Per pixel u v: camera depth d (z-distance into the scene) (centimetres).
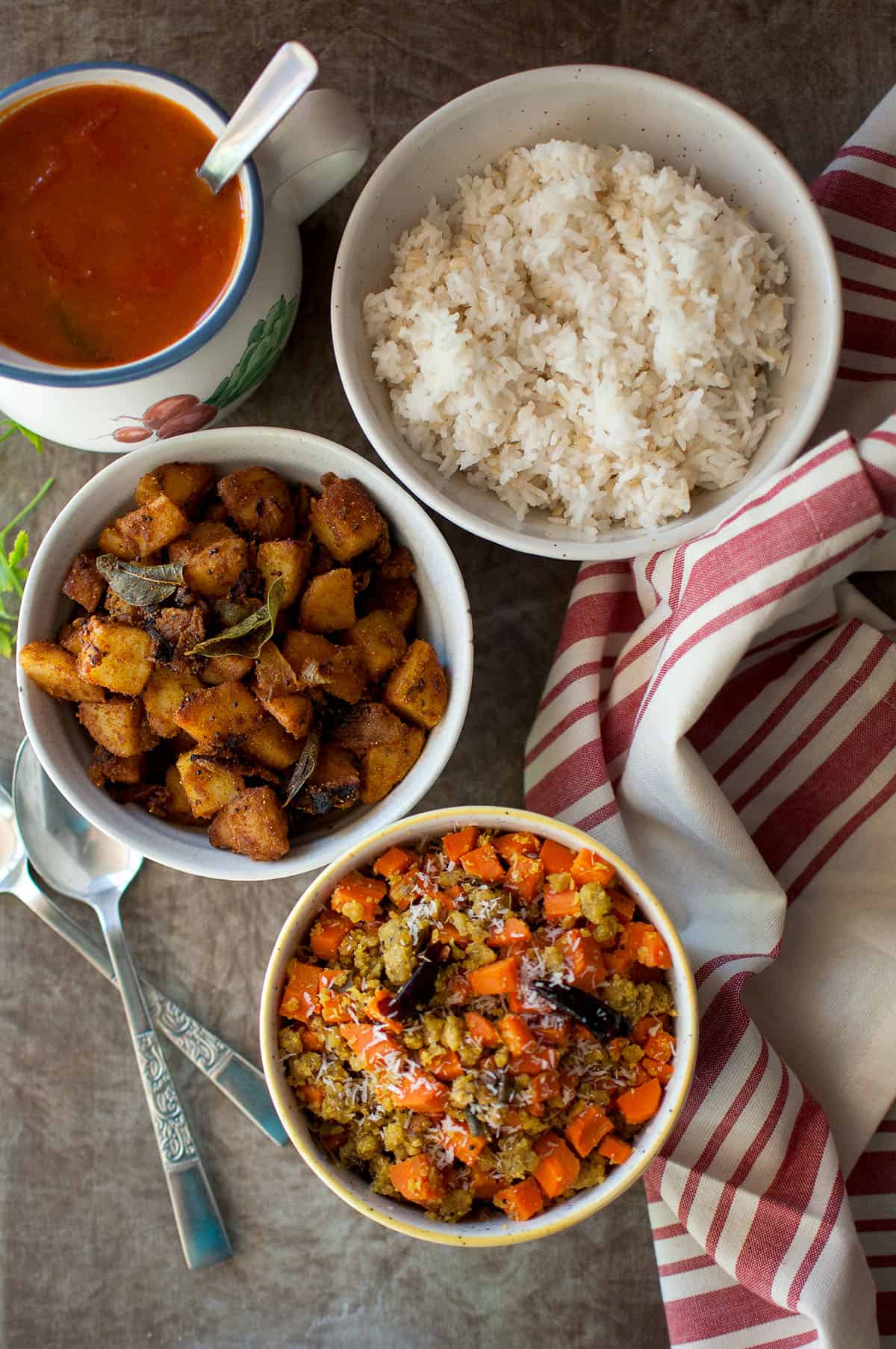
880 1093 65
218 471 62
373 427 60
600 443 62
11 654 66
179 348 57
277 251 60
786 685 67
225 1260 67
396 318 62
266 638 59
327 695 61
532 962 59
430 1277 67
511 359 62
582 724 65
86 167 57
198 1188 66
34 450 68
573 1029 59
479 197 62
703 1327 64
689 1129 63
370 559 62
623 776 65
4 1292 67
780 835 67
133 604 60
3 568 64
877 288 65
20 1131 68
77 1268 67
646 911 60
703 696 61
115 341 58
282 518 61
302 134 57
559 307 62
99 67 56
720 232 61
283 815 60
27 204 57
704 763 67
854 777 67
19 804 67
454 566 61
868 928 66
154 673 60
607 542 61
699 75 67
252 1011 67
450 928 59
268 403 67
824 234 60
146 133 57
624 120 62
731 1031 63
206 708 59
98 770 61
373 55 67
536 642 68
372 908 60
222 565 59
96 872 67
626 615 67
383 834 59
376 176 60
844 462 60
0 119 57
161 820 62
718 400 62
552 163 61
